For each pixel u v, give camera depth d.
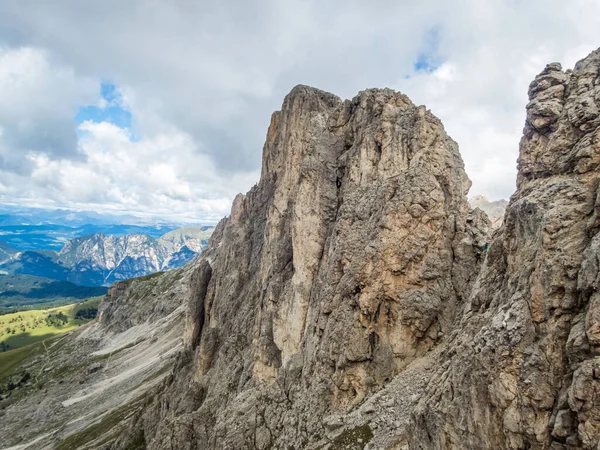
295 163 66.31
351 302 41.56
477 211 44.59
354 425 34.81
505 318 21.39
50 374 194.88
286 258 59.88
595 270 17.73
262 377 53.50
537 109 27.53
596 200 19.59
